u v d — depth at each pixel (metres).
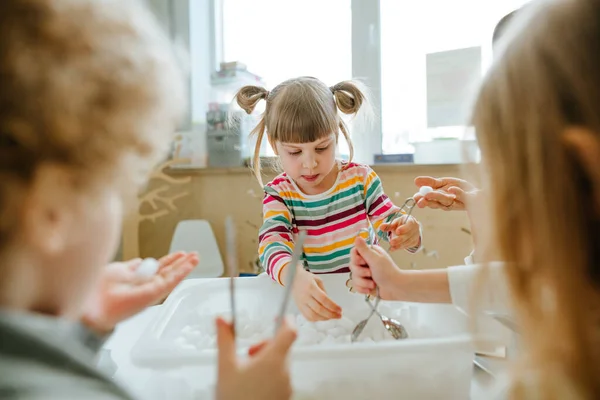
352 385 0.41
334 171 0.96
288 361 0.32
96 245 0.28
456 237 1.24
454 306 0.52
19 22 0.23
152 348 0.42
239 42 1.72
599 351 0.29
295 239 0.92
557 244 0.29
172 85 0.30
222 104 1.60
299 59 1.58
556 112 0.28
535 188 0.29
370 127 1.41
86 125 0.24
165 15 1.69
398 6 1.38
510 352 0.43
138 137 0.27
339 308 0.58
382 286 0.51
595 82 0.27
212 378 0.40
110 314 0.40
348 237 0.91
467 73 1.24
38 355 0.24
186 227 1.57
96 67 0.25
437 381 0.42
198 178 1.64
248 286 0.69
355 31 1.45
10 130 0.22
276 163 1.20
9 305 0.25
